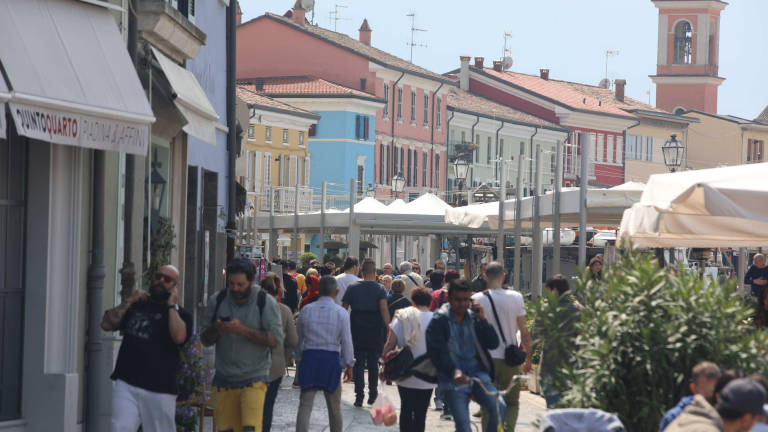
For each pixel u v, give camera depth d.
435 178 171.25
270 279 27.36
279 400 33.19
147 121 22.05
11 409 21.44
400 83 161.62
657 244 35.84
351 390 36.81
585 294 18.39
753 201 20.86
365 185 153.62
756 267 45.97
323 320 24.47
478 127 177.62
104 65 21.48
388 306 35.06
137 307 19.16
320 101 149.25
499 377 23.94
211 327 20.11
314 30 163.50
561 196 38.59
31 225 21.58
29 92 18.66
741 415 12.44
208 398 23.08
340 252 127.88
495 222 49.75
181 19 29.61
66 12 21.33
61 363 21.81
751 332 17.34
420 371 22.97
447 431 28.08
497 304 23.98
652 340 17.00
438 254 102.44
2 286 21.31
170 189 33.19
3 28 19.06
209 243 39.19
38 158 21.58
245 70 160.00
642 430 17.02
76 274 21.95
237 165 48.91
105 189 23.92
